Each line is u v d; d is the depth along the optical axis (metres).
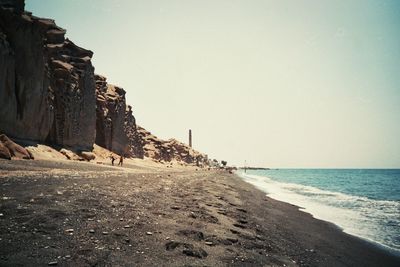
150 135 125.44
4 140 25.81
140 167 55.09
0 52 29.17
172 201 13.48
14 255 4.83
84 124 49.28
